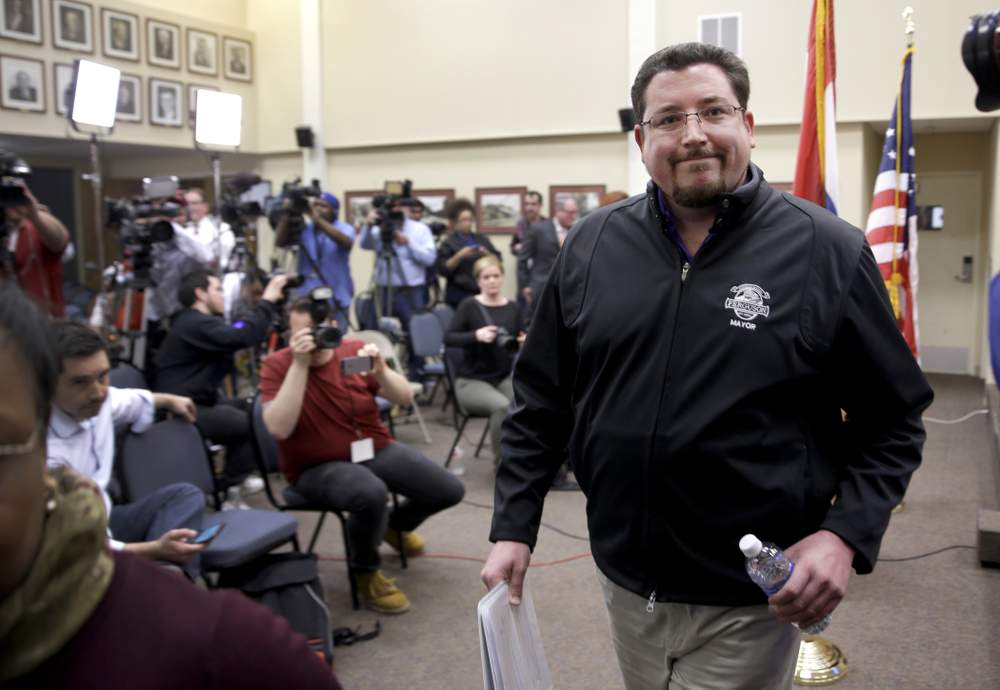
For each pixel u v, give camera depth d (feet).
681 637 4.81
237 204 19.57
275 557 9.61
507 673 4.65
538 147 27.43
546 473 5.39
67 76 26.02
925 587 11.49
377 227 23.49
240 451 14.34
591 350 4.89
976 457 17.58
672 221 4.78
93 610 2.14
